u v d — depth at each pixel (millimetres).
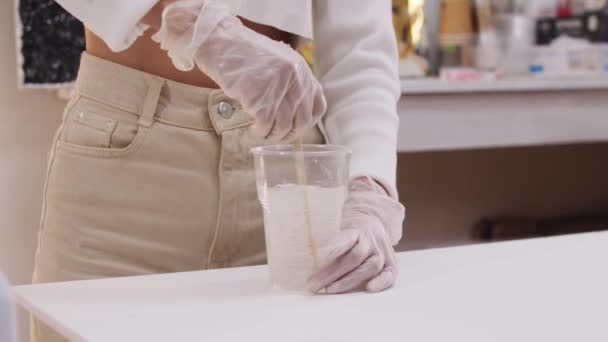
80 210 1028
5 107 1986
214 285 857
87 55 1048
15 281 2055
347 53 1089
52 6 1902
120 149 1012
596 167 2840
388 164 1013
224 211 1044
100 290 835
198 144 1024
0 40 1956
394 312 748
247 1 1020
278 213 816
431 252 992
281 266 826
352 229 853
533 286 833
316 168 816
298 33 1048
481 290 820
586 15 2492
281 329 699
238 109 1031
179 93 1015
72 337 699
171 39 821
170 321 723
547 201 2785
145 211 1028
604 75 2359
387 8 1141
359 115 1047
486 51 2383
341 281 818
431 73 2416
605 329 698
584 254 973
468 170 2652
